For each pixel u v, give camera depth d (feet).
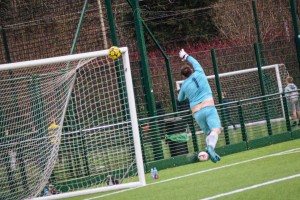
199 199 93.15
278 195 86.48
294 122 172.14
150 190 108.88
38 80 118.32
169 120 147.54
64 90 116.67
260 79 172.55
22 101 118.62
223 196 92.32
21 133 117.50
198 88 113.70
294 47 191.93
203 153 122.83
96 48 211.00
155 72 187.42
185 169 135.85
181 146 147.84
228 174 114.73
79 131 126.00
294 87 190.29
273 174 105.81
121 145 127.95
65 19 207.41
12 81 119.65
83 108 136.15
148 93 148.77
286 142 161.99
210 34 350.23
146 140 143.23
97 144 127.75
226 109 159.74
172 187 108.99
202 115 113.60
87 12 222.48
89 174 127.03
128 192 110.63
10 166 115.14
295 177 98.94
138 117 152.66
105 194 113.80
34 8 209.46
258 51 172.96
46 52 205.05
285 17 332.80
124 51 113.39
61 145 126.11
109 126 125.29
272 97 183.83
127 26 297.53
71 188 125.59
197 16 349.82
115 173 124.16
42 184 114.52
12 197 114.83
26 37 207.00
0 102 118.42
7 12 211.41
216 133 112.68
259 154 143.13
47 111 117.19
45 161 115.24
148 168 140.87
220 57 192.65
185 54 116.16
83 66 127.34
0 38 206.80
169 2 340.18
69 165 126.41
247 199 87.15
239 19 342.03
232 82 200.85
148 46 343.05
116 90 135.44
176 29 345.51
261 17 336.08
